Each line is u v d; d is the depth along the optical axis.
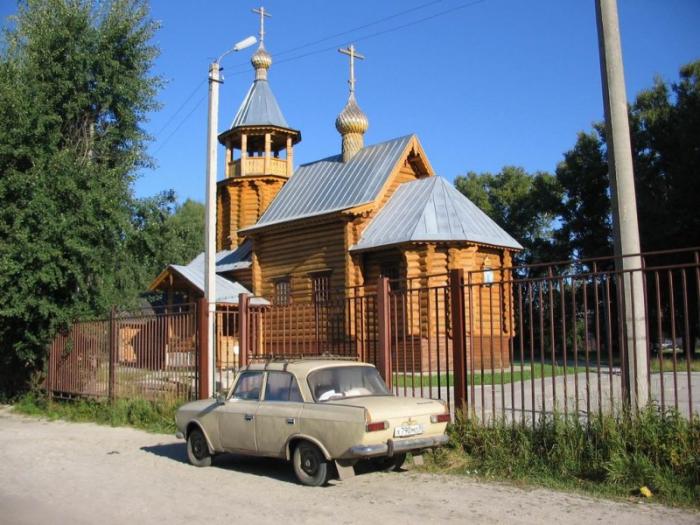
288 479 9.39
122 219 20.67
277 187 36.56
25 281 19.09
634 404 8.52
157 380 15.91
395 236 26.12
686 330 7.87
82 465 10.84
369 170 29.95
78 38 21.95
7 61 21.12
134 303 22.78
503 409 9.74
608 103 9.13
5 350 21.28
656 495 7.57
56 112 21.89
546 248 44.12
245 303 14.34
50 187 19.84
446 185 28.28
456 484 8.65
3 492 8.85
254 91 37.75
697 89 34.12
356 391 9.59
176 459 11.33
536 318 27.30
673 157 34.91
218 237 38.47
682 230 33.38
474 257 26.17
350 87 32.59
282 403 9.40
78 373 18.53
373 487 8.66
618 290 8.87
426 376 22.52
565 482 8.36
